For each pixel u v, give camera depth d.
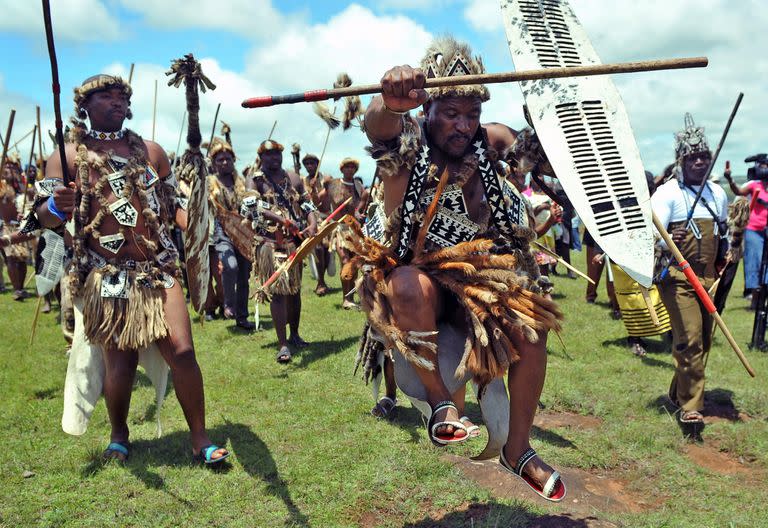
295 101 2.67
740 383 6.50
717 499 4.14
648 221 2.91
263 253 7.10
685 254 5.37
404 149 2.83
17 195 12.20
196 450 4.28
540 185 3.37
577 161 2.96
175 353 4.08
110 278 4.03
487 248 2.98
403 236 2.98
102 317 4.02
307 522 3.60
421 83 2.60
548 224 5.07
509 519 3.54
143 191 4.12
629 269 2.85
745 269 8.26
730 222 7.95
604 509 3.91
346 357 7.01
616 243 2.88
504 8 3.16
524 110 3.17
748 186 8.45
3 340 7.87
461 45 3.05
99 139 4.17
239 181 8.18
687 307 5.26
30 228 4.14
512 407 3.02
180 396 4.20
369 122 2.86
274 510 3.72
